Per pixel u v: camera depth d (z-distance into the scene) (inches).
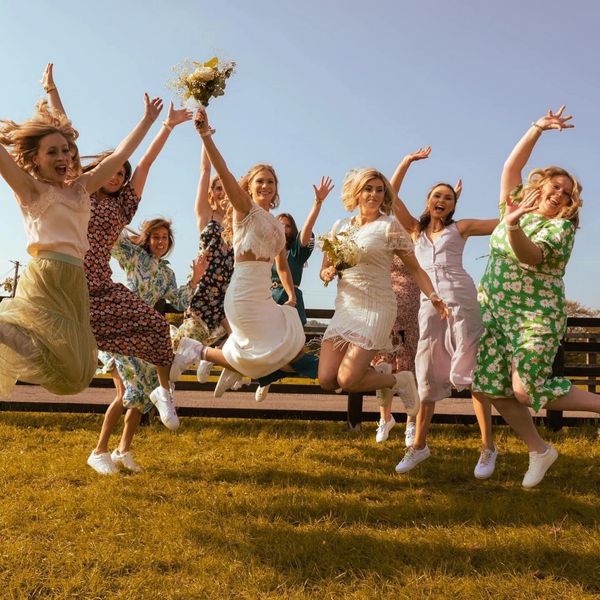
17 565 126.9
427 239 212.8
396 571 126.8
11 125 139.7
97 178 148.3
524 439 179.8
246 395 401.7
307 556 134.3
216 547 137.9
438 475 199.6
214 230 217.2
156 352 176.6
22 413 287.3
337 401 377.4
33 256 141.9
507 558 134.0
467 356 197.2
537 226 170.7
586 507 165.3
